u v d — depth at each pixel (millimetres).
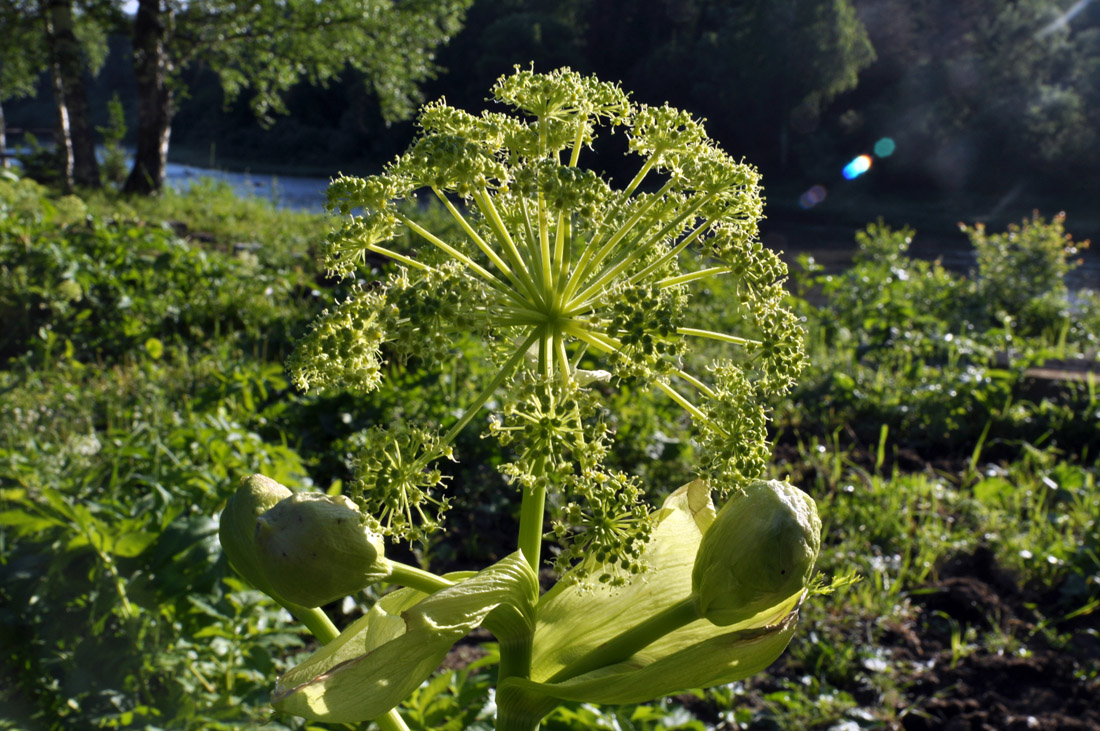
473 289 1457
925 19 59219
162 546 3279
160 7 23828
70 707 3182
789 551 1375
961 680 4520
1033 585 5406
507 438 1398
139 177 23406
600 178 1454
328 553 1328
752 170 1545
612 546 1373
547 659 1729
